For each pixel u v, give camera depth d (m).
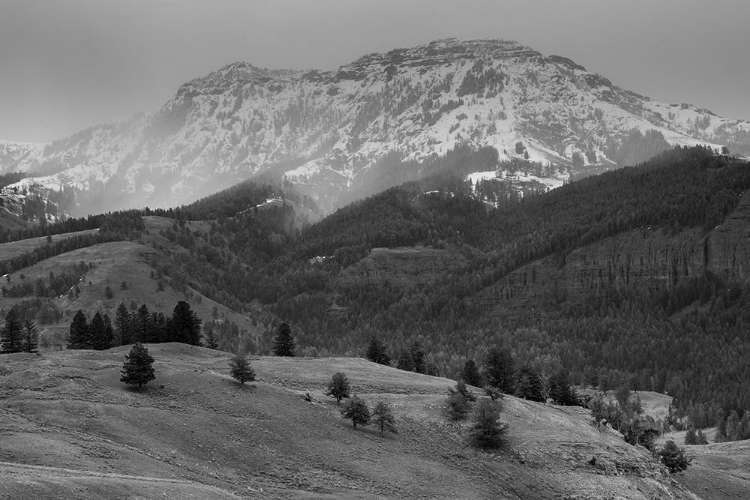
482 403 145.12
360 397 152.25
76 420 114.75
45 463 93.88
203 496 91.75
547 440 145.12
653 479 145.00
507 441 142.38
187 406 131.12
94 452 101.88
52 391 125.69
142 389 135.12
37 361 145.00
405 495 116.88
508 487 129.75
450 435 143.25
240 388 143.50
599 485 135.12
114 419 117.75
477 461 135.88
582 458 142.00
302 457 122.62
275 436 126.75
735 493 155.00
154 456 108.38
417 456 133.25
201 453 115.50
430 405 154.00
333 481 116.31
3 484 77.19
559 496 130.50
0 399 120.75
